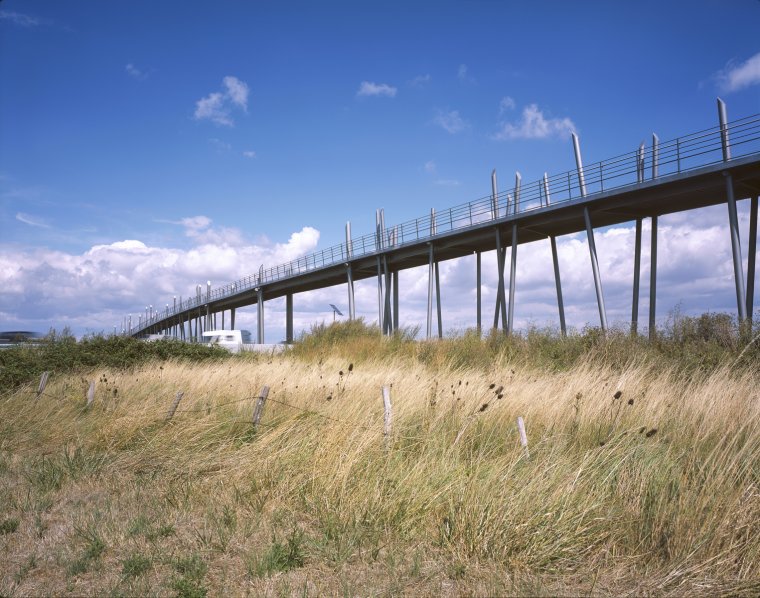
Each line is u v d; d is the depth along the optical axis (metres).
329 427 8.12
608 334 18.33
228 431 9.17
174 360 21.94
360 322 29.75
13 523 6.00
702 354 14.64
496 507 5.36
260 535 5.62
